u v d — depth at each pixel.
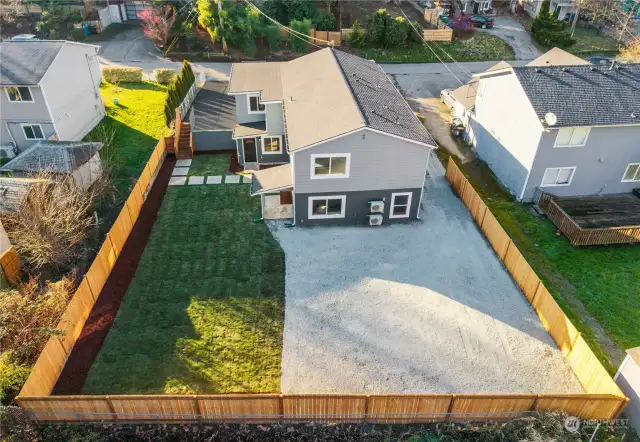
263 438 15.21
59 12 52.78
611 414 15.65
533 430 15.23
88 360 17.81
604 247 24.58
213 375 17.45
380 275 22.39
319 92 27.14
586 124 25.42
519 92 27.30
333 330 19.44
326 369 17.83
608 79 27.77
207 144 32.78
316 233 25.09
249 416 15.47
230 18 47.88
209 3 47.44
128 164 30.52
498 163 30.58
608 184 28.41
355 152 23.28
